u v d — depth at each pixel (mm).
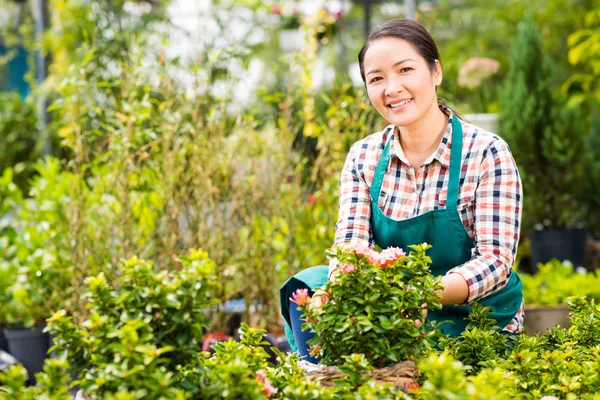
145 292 1604
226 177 3998
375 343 1757
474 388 1412
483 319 2131
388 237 2379
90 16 6277
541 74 5934
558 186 5828
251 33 7023
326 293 1802
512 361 1876
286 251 4051
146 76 3936
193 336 1645
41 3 6672
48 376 1587
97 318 1590
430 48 2322
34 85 8570
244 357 1769
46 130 6367
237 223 4023
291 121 4297
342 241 2424
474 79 6637
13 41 10375
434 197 2340
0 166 8383
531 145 5805
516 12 8445
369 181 2471
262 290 4043
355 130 4039
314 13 4457
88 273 3820
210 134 4008
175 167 3844
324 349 1827
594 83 7254
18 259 4555
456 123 2373
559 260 5691
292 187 4043
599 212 6164
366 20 9305
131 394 1428
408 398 1601
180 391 1474
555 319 3896
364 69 2350
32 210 4527
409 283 1808
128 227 3779
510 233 2240
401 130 2404
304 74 4129
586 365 1782
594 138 6113
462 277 2129
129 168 3768
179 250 3867
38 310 4328
